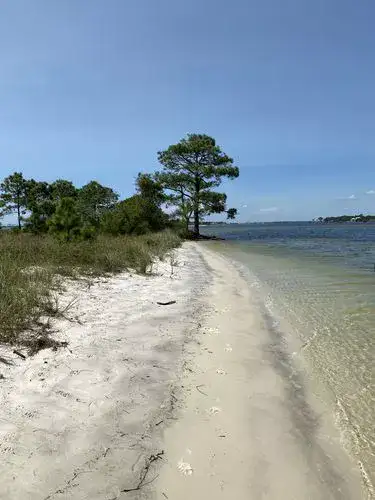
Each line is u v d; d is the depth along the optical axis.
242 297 9.84
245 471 3.23
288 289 10.94
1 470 2.97
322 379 5.05
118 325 6.62
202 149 40.38
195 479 3.10
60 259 11.40
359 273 13.78
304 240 38.84
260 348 6.11
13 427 3.50
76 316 6.84
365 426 3.99
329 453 3.54
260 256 21.20
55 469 3.05
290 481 3.15
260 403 4.37
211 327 7.03
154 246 19.92
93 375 4.66
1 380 4.32
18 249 11.92
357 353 5.91
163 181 40.84
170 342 6.02
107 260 12.24
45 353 5.14
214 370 5.17
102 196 34.34
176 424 3.82
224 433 3.74
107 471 3.08
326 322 7.54
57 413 3.79
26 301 6.69
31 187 38.66
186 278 12.34
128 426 3.70
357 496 3.04
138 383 4.57
